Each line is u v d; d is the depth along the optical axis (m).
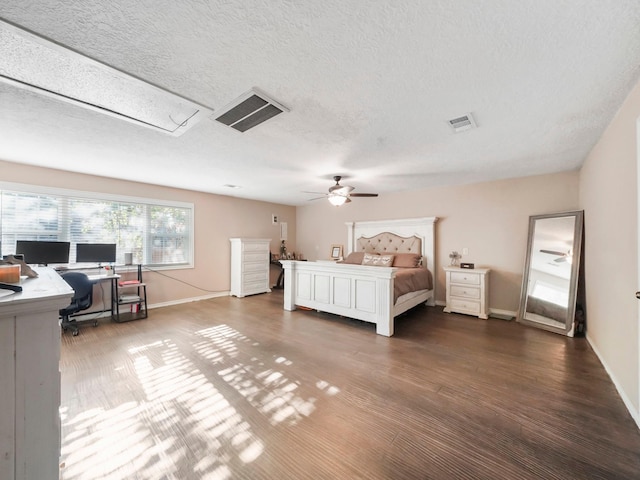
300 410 1.91
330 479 1.36
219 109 2.12
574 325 3.45
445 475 1.38
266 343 3.17
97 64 1.59
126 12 1.23
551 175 4.00
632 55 1.52
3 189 3.43
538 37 1.39
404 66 1.63
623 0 1.17
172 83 1.79
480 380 2.32
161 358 2.76
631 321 1.93
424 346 3.09
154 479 1.35
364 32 1.36
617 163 2.22
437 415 1.86
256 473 1.39
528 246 4.07
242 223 6.30
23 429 0.83
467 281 4.39
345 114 2.21
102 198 4.25
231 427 1.74
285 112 2.17
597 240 2.87
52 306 0.86
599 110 2.15
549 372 2.46
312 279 4.44
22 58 1.52
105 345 3.10
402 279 3.96
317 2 1.19
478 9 1.23
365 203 6.12
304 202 6.96
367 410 1.92
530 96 1.95
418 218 5.18
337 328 3.73
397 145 2.90
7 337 0.80
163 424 1.76
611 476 1.36
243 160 3.42
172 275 5.12
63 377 2.37
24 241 3.44
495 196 4.49
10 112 2.16
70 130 2.51
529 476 1.37
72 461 1.46
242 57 1.54
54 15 1.24
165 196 5.00
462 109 2.13
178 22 1.29
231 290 6.03
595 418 1.81
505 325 3.87
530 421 1.79
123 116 2.22
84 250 3.92
